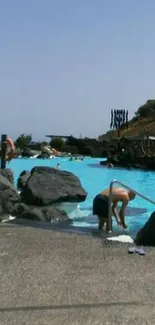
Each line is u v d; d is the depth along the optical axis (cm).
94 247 829
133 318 486
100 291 577
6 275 635
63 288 585
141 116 11056
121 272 666
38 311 503
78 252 784
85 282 612
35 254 760
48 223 1217
